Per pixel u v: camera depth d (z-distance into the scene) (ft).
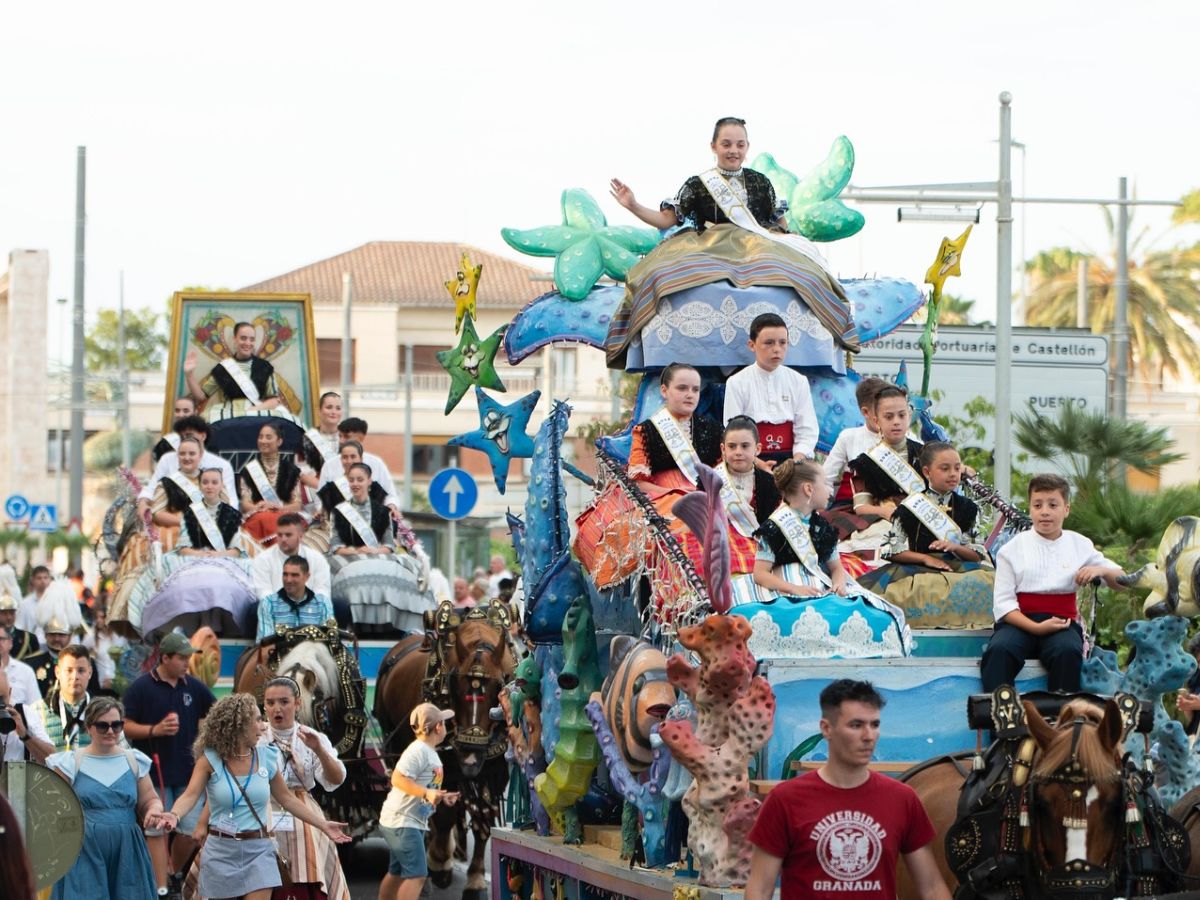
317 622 82.17
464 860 80.79
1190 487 78.64
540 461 55.98
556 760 52.60
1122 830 35.50
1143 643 43.96
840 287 59.93
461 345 66.39
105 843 55.88
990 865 36.91
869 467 55.26
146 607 84.79
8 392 281.13
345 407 314.55
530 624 53.42
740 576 47.44
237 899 55.26
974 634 49.32
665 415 51.67
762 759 43.96
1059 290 309.63
